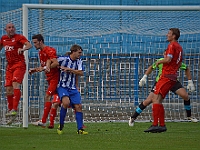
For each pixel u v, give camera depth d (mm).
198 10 44000
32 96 51031
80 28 49938
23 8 41312
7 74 38094
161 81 34500
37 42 35938
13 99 37469
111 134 35094
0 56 46188
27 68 41281
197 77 53656
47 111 37062
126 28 50625
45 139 31734
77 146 28156
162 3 62500
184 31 50188
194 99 55562
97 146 28156
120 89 57750
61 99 34781
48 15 48469
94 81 58094
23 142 30109
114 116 53000
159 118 35062
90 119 50219
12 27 36781
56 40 52281
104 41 56500
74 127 41719
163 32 50750
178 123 45469
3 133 35938
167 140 31250
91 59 57938
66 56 35062
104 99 57750
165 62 33781
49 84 36906
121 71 58094
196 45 53656
